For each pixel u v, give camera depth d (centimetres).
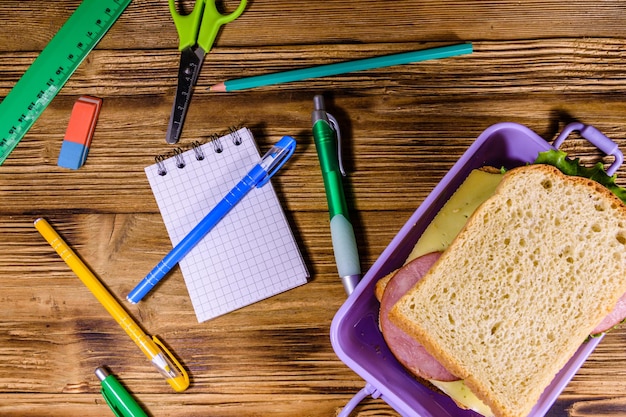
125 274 55
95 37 55
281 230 54
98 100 55
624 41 54
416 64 54
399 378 51
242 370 54
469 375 46
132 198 55
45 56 55
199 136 55
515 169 46
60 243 54
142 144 55
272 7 55
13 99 55
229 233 54
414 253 49
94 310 55
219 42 55
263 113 55
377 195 54
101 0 55
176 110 54
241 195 53
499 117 54
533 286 46
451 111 54
